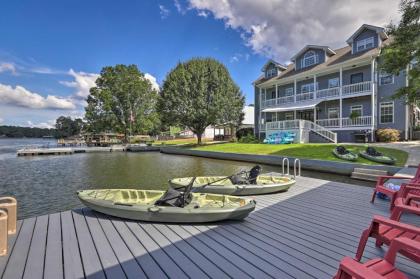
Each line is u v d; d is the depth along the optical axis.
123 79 48.25
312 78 26.48
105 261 3.29
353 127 22.11
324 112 25.38
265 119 30.22
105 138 46.53
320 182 8.73
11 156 27.20
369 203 6.11
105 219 4.88
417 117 24.14
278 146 21.41
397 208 3.22
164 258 3.37
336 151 15.12
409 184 5.09
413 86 14.72
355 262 1.96
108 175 14.84
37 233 4.20
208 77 31.92
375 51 21.09
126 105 48.44
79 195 5.59
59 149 30.72
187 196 5.27
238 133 35.66
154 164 19.70
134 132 50.53
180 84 31.89
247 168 16.83
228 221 4.83
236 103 33.75
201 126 32.91
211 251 3.57
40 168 17.97
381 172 11.45
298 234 4.19
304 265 3.16
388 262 2.24
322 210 5.56
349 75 23.42
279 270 3.04
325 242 3.87
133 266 3.16
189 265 3.18
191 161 21.52
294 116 26.89
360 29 22.69
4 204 4.16
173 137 54.94
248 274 2.96
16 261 3.29
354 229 4.41
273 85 29.61
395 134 19.53
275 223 4.73
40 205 9.02
